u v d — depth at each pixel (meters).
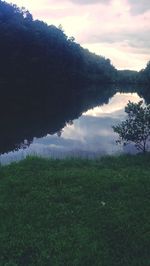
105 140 21.94
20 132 24.97
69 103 50.22
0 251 7.57
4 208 9.34
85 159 14.19
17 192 10.33
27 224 8.59
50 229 8.39
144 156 14.45
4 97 54.59
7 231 8.30
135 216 8.89
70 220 8.77
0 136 23.30
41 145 20.70
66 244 7.76
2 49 80.81
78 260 7.24
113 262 7.28
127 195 10.10
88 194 10.16
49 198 9.90
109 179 11.20
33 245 7.77
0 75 81.06
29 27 96.56
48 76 96.19
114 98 66.25
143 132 14.80
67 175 11.49
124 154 15.22
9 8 91.94
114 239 8.03
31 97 57.12
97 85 131.62
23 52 86.19
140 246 7.78
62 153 18.25
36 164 12.98
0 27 81.69
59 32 116.69
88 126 28.42
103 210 9.22
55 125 28.67
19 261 7.30
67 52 109.69
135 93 89.75
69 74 110.62
